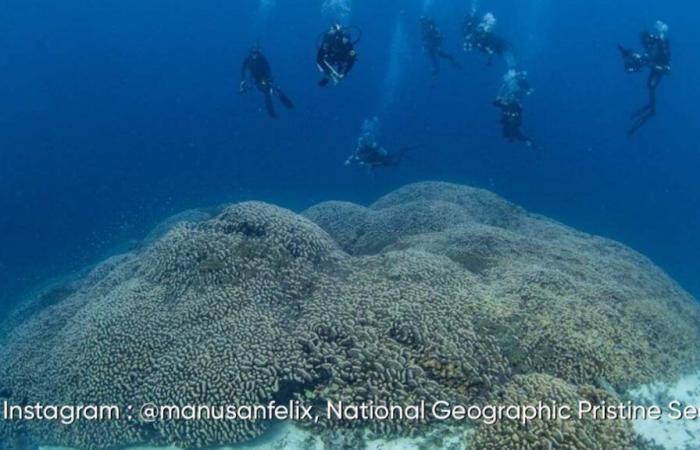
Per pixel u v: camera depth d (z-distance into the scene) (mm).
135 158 52375
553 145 44844
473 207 11656
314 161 42719
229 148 51406
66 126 64688
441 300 5742
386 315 5480
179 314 5863
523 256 7891
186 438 4918
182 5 96188
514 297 6281
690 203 37562
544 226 10945
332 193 32281
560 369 5508
